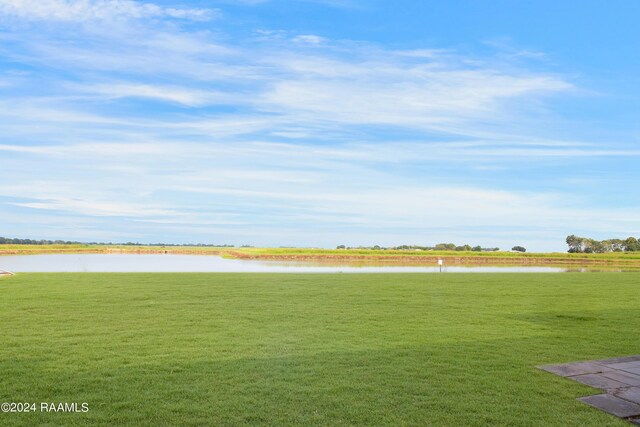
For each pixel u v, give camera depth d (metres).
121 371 5.95
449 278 18.91
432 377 5.89
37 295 12.01
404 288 14.98
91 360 6.41
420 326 9.03
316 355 6.80
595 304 12.23
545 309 11.31
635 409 4.97
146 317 9.44
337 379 5.74
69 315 9.48
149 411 4.71
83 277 16.66
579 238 68.81
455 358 6.77
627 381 5.87
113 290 13.18
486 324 9.34
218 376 5.80
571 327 9.16
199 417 4.59
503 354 7.06
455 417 4.70
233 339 7.71
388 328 8.79
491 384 5.67
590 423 4.62
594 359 6.85
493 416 4.73
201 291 13.28
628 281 18.92
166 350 6.97
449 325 9.18
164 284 14.80
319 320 9.45
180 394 5.18
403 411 4.81
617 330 8.91
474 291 14.55
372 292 13.85
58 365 6.18
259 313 10.09
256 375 5.84
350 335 8.15
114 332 8.09
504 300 12.71
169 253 73.88
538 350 7.31
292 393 5.25
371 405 4.95
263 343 7.46
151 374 5.85
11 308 10.18
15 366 6.11
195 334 8.03
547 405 5.06
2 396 5.10
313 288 14.52
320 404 4.95
